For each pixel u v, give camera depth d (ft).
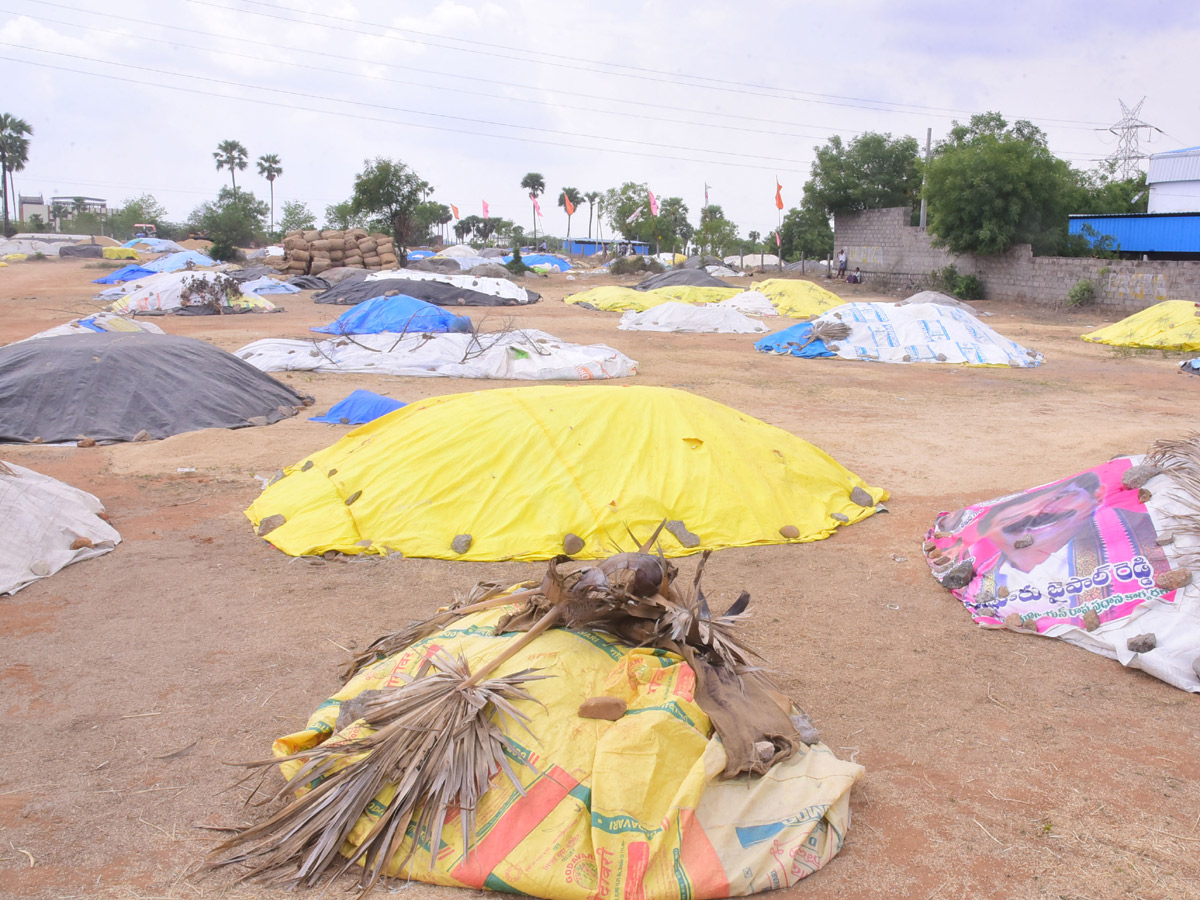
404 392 53.36
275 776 14.98
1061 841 13.47
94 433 40.73
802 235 219.61
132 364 43.86
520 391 30.89
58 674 18.75
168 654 19.74
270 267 148.15
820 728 16.85
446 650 15.06
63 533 25.95
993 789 14.90
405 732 13.28
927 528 29.32
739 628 21.48
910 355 71.36
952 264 136.15
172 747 15.94
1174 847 13.29
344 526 26.84
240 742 16.14
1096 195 141.49
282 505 28.60
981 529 25.26
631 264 178.19
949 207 125.90
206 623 21.40
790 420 46.93
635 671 14.15
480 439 28.22
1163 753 16.03
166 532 28.12
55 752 15.72
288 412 46.52
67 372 42.65
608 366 60.54
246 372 48.32
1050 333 93.04
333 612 22.08
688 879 11.81
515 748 12.96
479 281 119.85
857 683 18.78
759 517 28.09
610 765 12.55
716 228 223.92
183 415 42.88
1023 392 57.16
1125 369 68.33
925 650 20.44
